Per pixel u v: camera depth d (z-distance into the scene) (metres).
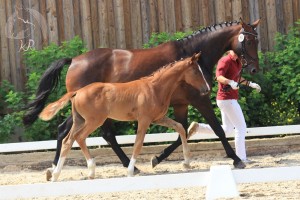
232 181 9.19
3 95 15.72
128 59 12.12
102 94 11.08
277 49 16.34
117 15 16.55
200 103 11.86
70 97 11.16
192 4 16.75
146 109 11.09
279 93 15.67
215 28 12.27
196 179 9.13
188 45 12.22
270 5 16.97
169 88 11.25
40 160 13.69
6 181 12.02
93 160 11.31
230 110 12.08
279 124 15.35
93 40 16.50
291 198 9.27
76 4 16.44
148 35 16.62
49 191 8.82
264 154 14.03
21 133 15.59
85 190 8.86
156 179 8.97
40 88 12.15
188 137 12.45
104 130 12.14
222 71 11.89
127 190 8.91
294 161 12.83
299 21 16.52
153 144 14.76
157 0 16.64
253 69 12.16
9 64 16.22
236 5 16.86
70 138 11.21
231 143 13.98
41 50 15.88
